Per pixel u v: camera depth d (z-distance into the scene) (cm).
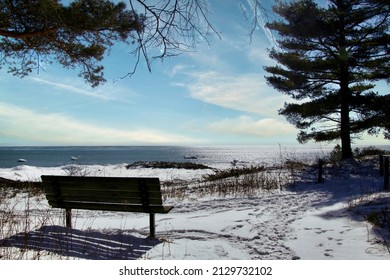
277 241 473
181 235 516
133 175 2025
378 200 660
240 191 989
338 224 530
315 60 1686
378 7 1467
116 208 505
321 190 960
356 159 1612
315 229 515
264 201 814
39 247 419
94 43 1027
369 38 1639
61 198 532
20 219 608
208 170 2228
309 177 1233
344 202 710
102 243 456
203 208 759
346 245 423
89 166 2725
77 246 434
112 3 945
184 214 699
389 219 499
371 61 1661
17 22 957
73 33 947
